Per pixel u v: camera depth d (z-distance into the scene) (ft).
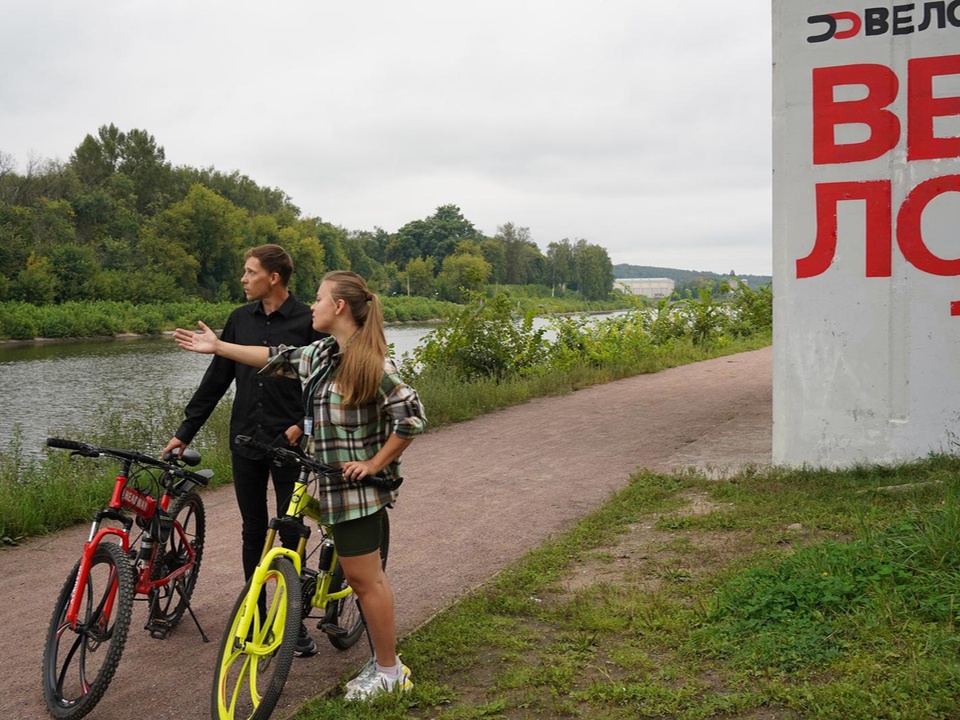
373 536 12.59
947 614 13.30
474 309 56.44
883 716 11.12
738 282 100.42
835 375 24.52
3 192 330.13
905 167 23.62
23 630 16.42
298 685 13.80
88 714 13.09
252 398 15.01
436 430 38.24
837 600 14.16
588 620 15.08
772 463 25.73
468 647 14.56
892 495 20.89
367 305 12.61
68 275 267.59
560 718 12.14
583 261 618.03
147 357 144.66
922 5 23.25
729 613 14.75
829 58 24.11
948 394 23.53
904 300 23.80
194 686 13.93
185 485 15.46
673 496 23.70
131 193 417.90
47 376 106.11
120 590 12.89
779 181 24.88
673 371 61.05
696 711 11.80
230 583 18.70
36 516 23.09
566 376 53.98
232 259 374.84
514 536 21.61
